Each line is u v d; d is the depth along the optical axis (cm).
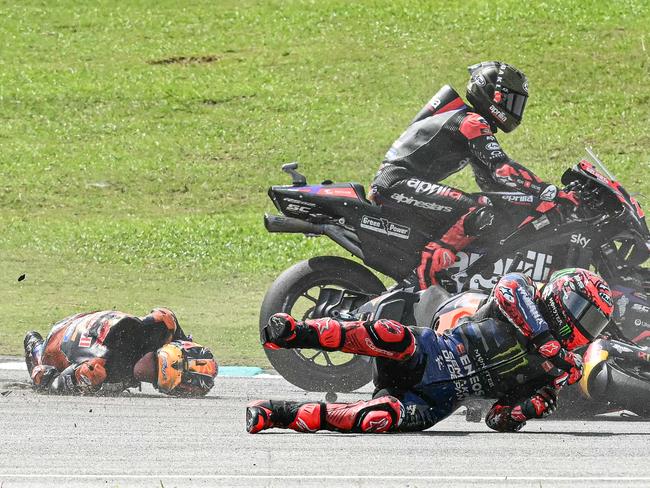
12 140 8631
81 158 8288
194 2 11812
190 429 1986
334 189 2689
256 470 1548
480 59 9625
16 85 9706
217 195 7638
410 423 1888
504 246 2575
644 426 2178
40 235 6588
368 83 9444
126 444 1789
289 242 6400
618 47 9600
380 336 1831
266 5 11531
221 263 6034
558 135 8162
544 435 1934
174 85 9650
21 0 12044
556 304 1905
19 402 2361
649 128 8188
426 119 2669
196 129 8800
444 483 1459
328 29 10712
